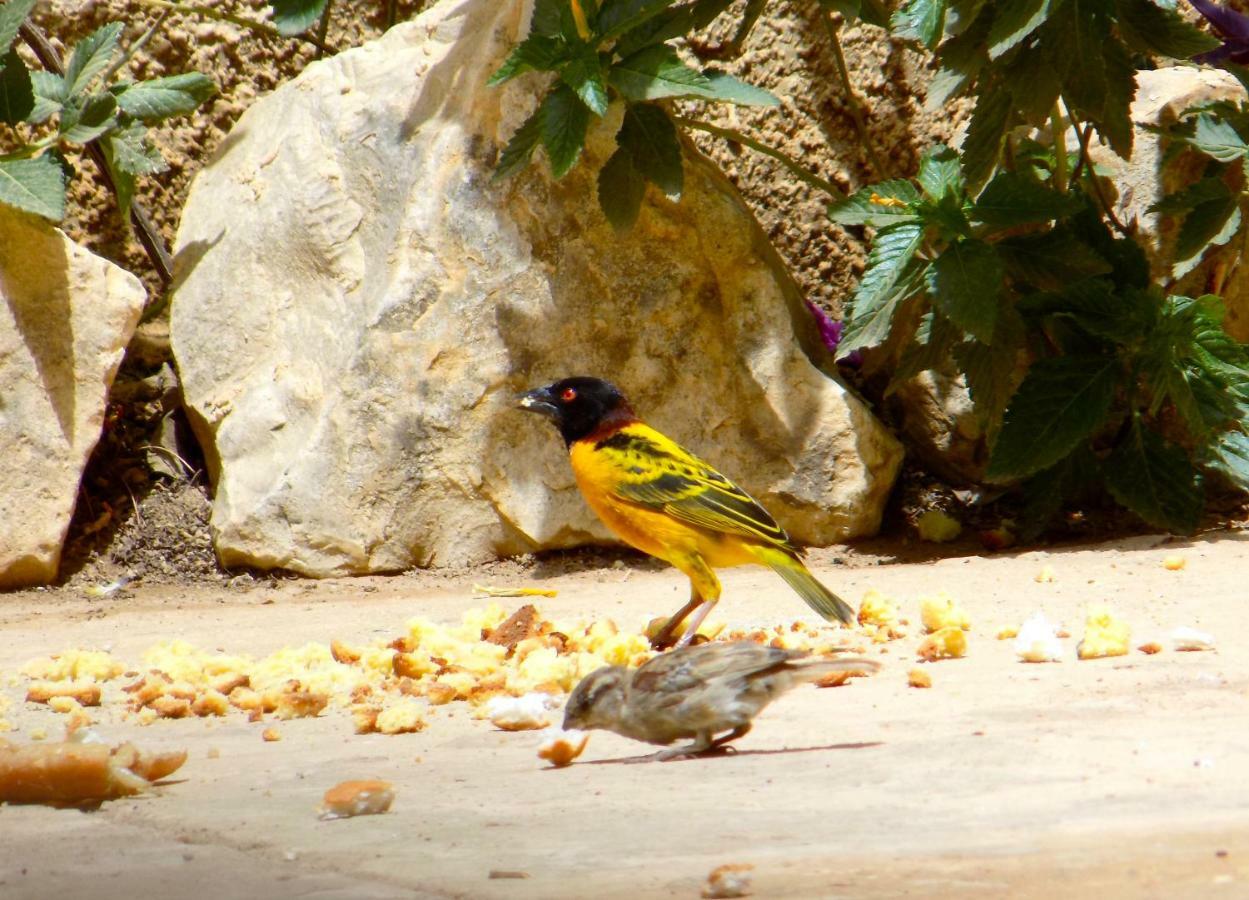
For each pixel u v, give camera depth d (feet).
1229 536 46.93
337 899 13.69
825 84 59.57
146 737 25.61
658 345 49.39
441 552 48.91
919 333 47.37
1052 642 28.32
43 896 14.30
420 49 51.16
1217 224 48.44
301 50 58.85
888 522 52.06
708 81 44.01
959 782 18.24
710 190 49.75
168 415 54.39
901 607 37.19
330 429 48.44
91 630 40.98
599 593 44.34
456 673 29.66
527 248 48.83
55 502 48.47
